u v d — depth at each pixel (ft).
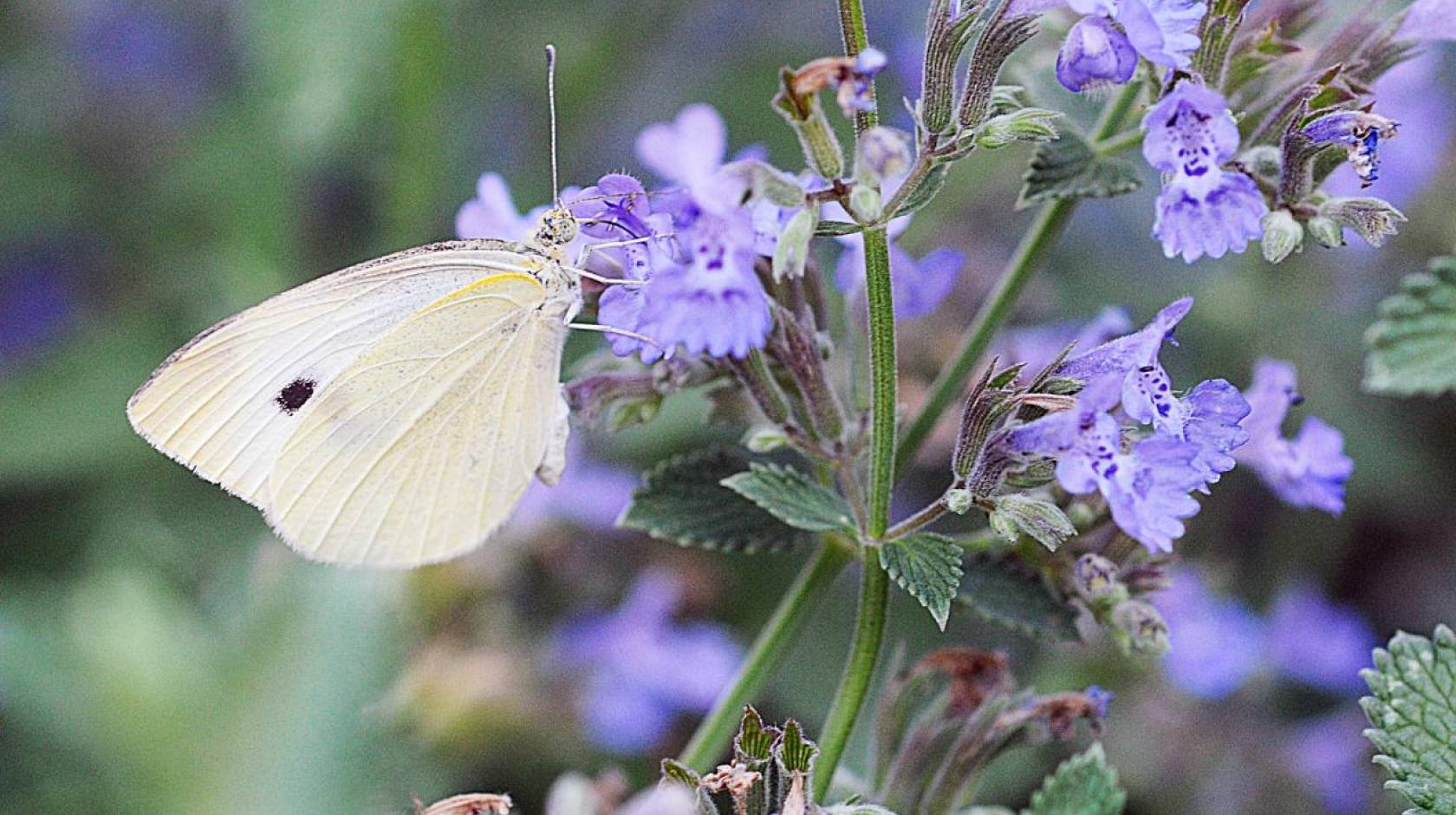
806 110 1.63
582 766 1.84
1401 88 1.93
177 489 1.89
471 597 1.82
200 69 1.99
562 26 1.95
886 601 1.66
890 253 1.71
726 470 1.70
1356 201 1.65
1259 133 1.67
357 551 1.70
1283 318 1.94
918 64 1.94
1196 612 1.86
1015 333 1.84
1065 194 1.68
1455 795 1.65
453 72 1.92
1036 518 1.64
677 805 1.65
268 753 1.69
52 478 1.89
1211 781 1.86
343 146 1.91
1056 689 1.85
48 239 1.96
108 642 1.71
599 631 1.86
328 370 1.69
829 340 1.69
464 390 1.69
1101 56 1.63
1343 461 1.70
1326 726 1.88
